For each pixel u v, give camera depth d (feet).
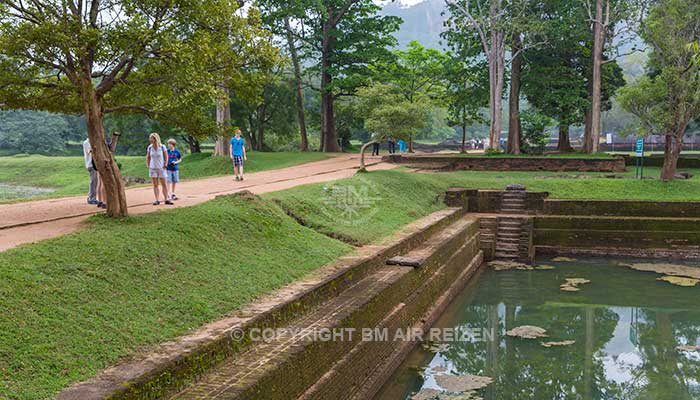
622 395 32.07
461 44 126.72
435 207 68.18
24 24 27.68
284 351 23.39
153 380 18.67
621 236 68.74
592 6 116.47
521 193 74.90
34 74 30.89
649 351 39.06
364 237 44.80
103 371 18.99
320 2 115.03
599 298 51.80
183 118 34.73
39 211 38.78
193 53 31.45
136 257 27.22
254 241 35.27
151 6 31.09
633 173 92.58
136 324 22.26
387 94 76.43
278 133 150.00
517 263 65.98
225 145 110.22
